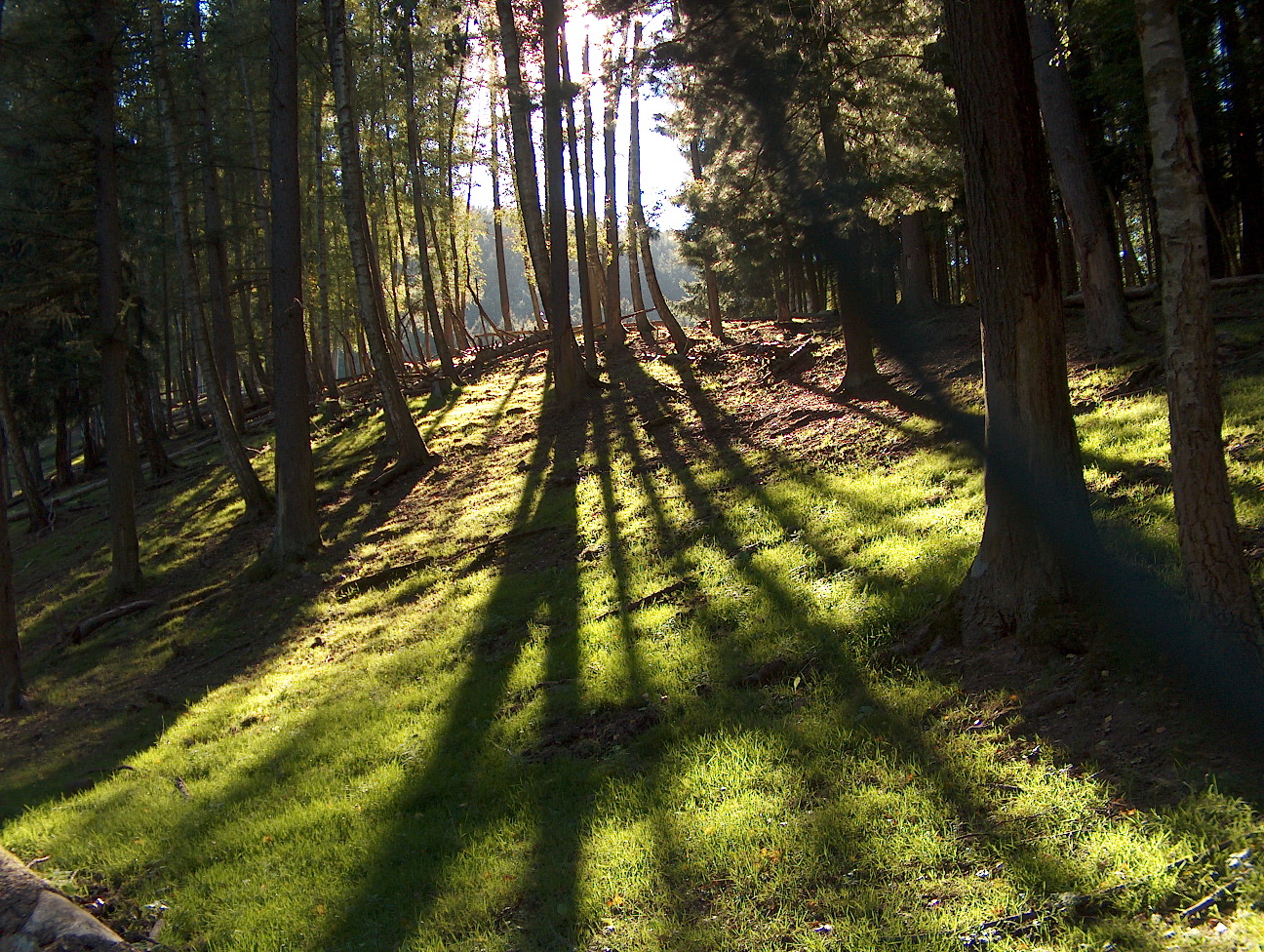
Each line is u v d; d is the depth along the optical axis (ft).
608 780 22.13
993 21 20.95
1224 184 69.92
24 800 32.37
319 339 144.97
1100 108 71.56
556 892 17.97
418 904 18.90
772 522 38.45
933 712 20.65
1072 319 56.44
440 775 25.14
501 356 118.93
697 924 15.79
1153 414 34.50
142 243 90.94
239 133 110.63
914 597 26.07
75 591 68.39
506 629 36.65
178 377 187.52
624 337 101.19
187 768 31.35
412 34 78.02
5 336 83.46
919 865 15.74
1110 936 12.77
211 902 21.24
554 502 54.03
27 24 55.16
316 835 23.53
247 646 46.83
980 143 21.39
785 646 26.27
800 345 75.46
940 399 49.24
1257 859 13.29
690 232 59.41
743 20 46.80
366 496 68.44
